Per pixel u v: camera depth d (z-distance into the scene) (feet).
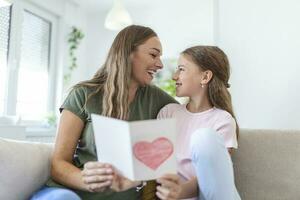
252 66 5.80
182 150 3.91
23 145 3.33
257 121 5.72
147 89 4.27
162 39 12.59
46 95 11.75
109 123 2.65
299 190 4.21
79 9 13.01
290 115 5.48
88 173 2.85
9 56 10.04
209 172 3.16
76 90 3.78
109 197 3.49
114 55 3.88
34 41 11.25
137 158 2.52
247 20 5.88
